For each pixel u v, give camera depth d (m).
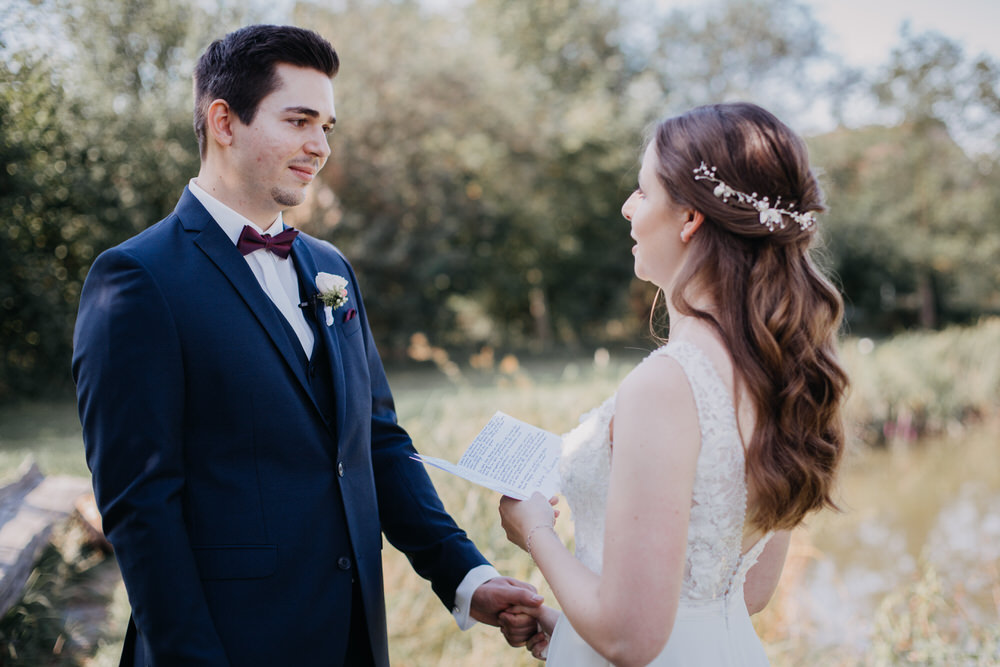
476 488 3.62
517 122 17.38
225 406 1.60
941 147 23.20
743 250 1.32
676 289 1.33
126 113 10.01
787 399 1.26
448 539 1.95
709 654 1.35
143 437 1.50
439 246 16.92
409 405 7.09
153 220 10.30
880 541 5.96
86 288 1.60
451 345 18.88
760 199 1.29
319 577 1.66
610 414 1.35
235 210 1.74
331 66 1.74
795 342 1.29
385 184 15.16
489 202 17.89
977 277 23.55
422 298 17.55
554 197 20.16
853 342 11.50
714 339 1.29
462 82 16.23
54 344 9.73
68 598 4.04
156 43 10.58
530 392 7.00
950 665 2.75
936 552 5.66
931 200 23.53
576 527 1.47
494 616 1.85
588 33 22.45
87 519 4.63
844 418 1.43
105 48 9.82
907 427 9.80
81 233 9.47
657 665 1.35
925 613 3.11
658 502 1.18
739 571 1.42
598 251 21.62
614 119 20.33
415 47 16.05
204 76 1.71
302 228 13.14
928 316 24.33
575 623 1.26
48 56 6.89
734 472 1.25
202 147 1.76
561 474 1.46
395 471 2.02
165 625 1.46
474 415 6.29
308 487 1.67
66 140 8.70
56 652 3.43
